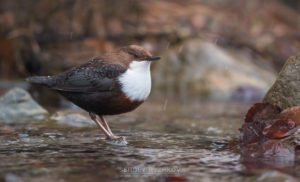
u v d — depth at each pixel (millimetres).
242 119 10953
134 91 8258
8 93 10797
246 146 6789
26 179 4980
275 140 6637
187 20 19500
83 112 12039
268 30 20734
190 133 8750
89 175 5199
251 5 21969
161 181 5008
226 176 5199
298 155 6207
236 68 16984
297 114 6770
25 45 17219
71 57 17156
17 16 17484
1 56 16922
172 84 16641
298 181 4809
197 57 17234
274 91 7465
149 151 6707
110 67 8289
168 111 12500
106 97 8320
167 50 18031
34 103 10875
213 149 6906
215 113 12094
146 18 19188
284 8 23656
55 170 5402
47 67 17000
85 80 8469
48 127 9008
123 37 18219
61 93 8938
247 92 15828
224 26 19844
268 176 4945
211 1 22031
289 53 19578
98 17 18125
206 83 16219
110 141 7531
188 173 5355
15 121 9758
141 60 8336
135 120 10695
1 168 5465
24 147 6898
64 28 17766
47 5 17719
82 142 7430
